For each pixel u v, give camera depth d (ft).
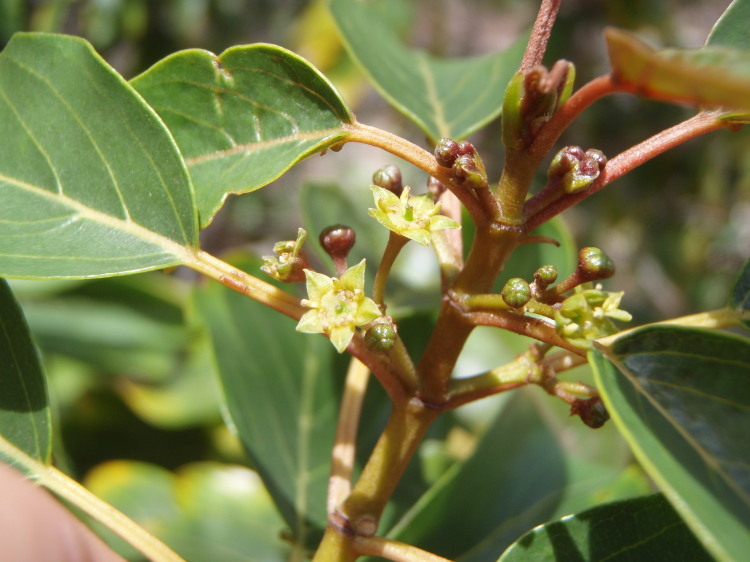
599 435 0.65
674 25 1.26
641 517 0.42
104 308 0.99
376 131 0.42
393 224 0.41
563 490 0.59
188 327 0.96
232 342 0.58
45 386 0.44
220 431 0.93
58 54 0.43
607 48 0.35
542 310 0.39
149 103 0.45
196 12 1.07
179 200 0.43
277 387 0.59
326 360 0.60
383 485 0.43
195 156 0.45
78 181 0.44
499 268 0.41
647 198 1.34
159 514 0.71
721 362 0.37
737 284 0.43
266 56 0.43
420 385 0.42
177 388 0.95
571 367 0.42
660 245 1.40
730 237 1.38
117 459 0.91
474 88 0.58
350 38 0.57
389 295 0.69
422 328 0.59
